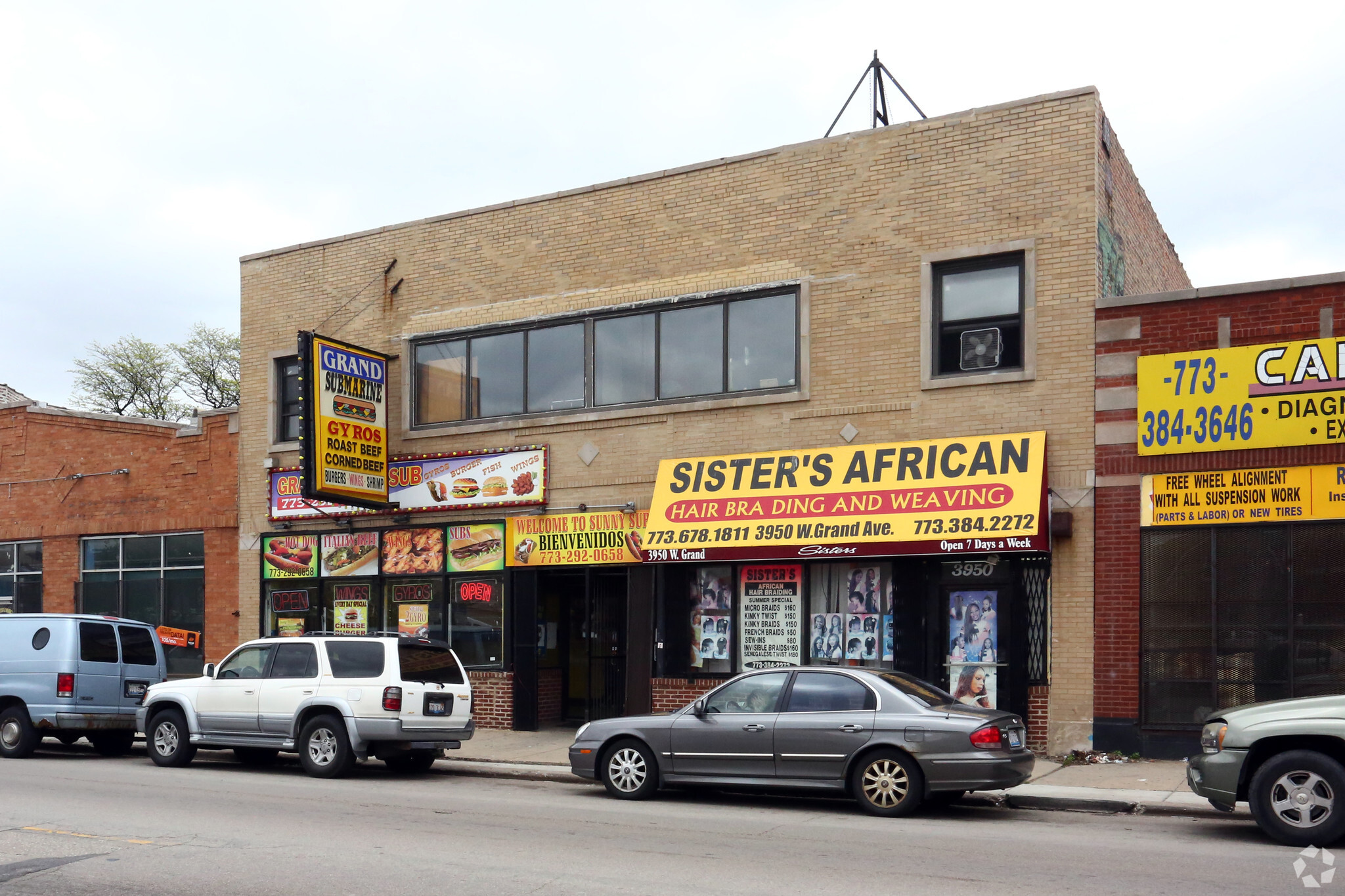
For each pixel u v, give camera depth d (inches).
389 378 843.4
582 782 578.9
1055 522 614.2
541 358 792.3
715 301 732.0
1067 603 613.9
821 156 705.0
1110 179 666.2
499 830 418.0
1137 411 606.5
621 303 761.0
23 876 335.0
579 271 781.3
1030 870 345.7
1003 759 447.2
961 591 644.7
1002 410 641.0
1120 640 599.8
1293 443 570.3
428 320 835.4
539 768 614.9
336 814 456.4
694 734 496.1
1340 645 554.3
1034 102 646.5
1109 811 476.1
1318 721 388.8
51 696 682.8
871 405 675.4
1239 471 582.2
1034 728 615.2
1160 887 321.4
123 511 971.9
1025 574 626.5
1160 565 596.1
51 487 1016.9
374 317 858.1
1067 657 611.2
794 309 707.4
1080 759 594.6
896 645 653.3
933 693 485.7
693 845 388.8
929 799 498.0
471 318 818.8
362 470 792.9
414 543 821.2
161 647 746.8
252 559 893.8
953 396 654.5
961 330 660.7
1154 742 587.8
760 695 494.6
